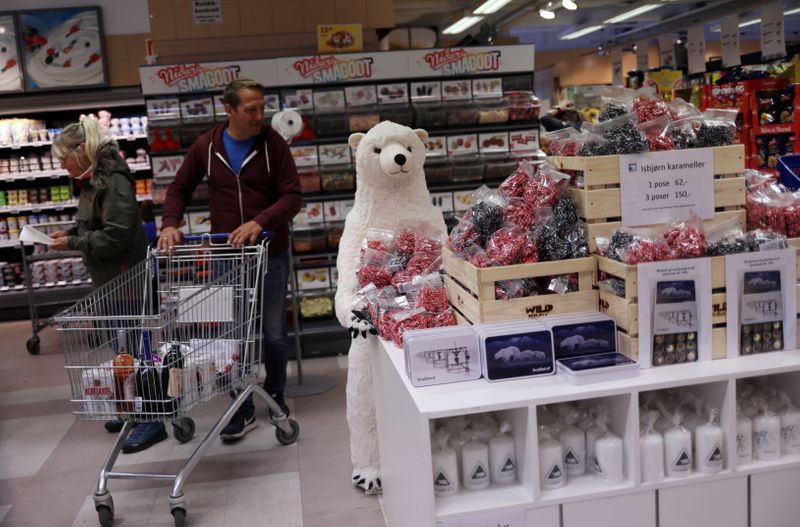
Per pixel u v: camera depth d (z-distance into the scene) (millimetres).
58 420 4359
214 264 3508
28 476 3555
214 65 5062
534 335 1927
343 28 5293
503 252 2064
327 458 3506
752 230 2184
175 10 5566
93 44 7602
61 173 7543
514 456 1935
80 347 2793
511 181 2289
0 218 7820
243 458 3562
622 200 2105
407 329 2264
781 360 1966
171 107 5125
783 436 2002
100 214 3889
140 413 2732
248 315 3113
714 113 2273
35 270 7535
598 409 1937
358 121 5211
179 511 2877
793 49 9711
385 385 2385
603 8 12500
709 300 1974
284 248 3846
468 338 1938
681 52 11297
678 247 1970
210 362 2871
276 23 5660
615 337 1989
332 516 2926
